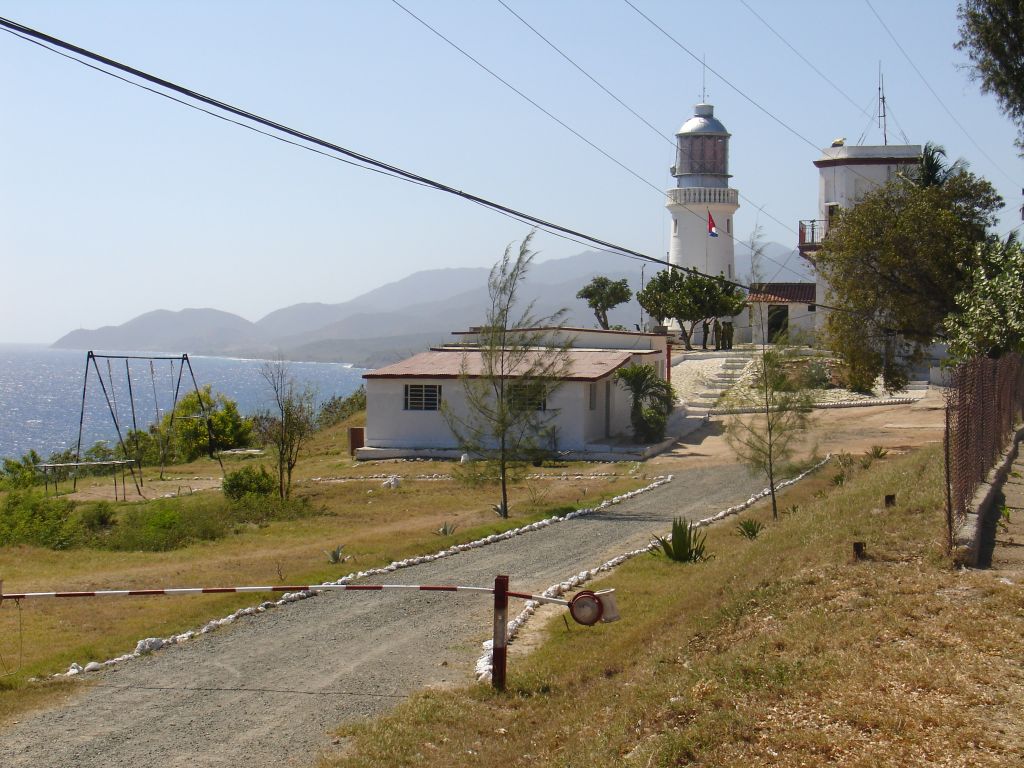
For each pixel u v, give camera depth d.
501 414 25.50
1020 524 13.10
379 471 34.81
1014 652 8.14
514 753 8.63
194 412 47.94
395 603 15.29
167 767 8.78
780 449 23.20
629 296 80.38
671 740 7.35
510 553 19.55
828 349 39.09
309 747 9.26
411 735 9.34
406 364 39.78
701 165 68.94
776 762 6.74
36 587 16.53
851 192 60.59
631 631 12.27
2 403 168.62
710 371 53.47
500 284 27.25
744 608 10.70
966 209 35.41
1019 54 28.05
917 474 17.48
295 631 13.67
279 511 26.30
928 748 6.62
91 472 40.53
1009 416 22.38
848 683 7.81
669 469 32.81
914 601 9.59
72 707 10.48
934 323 35.09
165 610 14.82
